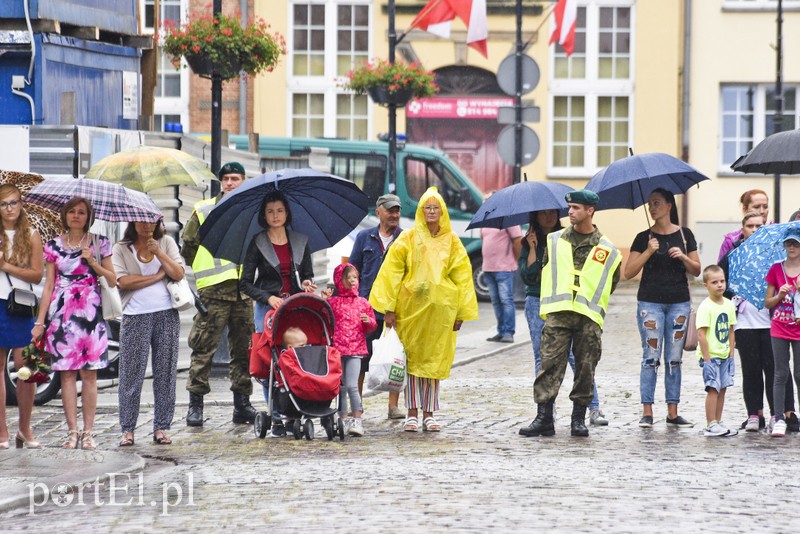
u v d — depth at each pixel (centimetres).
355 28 8231
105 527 1867
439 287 2897
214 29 4688
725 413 3183
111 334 3644
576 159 8338
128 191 2723
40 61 4334
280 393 2778
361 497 2055
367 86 5919
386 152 6762
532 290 3062
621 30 8306
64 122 4238
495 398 3475
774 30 8212
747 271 2839
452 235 2945
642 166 2997
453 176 6694
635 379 3853
